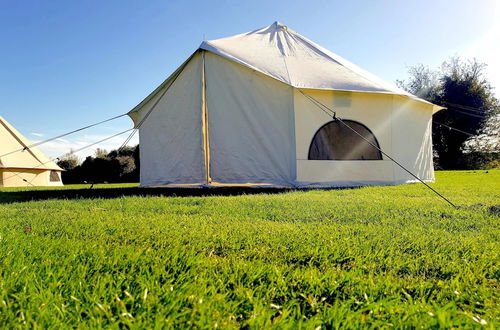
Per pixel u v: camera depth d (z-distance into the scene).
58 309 0.93
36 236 1.88
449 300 1.04
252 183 6.04
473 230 2.02
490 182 7.29
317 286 1.14
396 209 2.91
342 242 1.72
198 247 1.67
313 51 7.98
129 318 0.91
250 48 7.27
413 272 1.29
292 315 0.94
